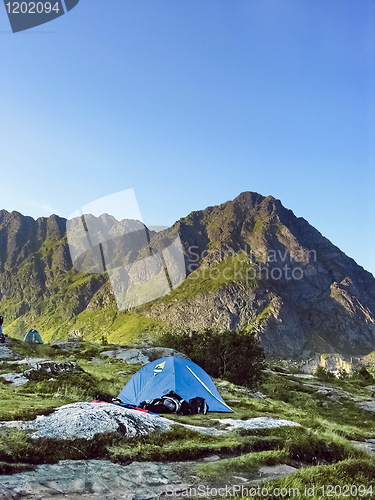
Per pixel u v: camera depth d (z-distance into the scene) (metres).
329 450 10.01
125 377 22.17
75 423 8.79
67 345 35.06
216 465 8.05
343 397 33.34
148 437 9.03
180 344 36.31
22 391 14.05
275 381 37.56
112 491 6.54
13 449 7.50
